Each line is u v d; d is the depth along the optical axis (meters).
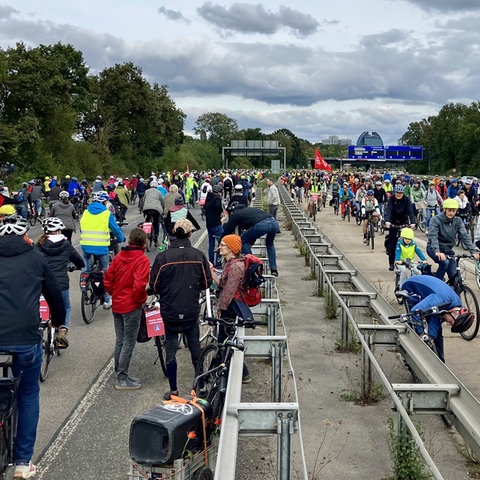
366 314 10.69
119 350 7.61
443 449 5.70
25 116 53.97
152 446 4.62
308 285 13.52
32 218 28.38
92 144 75.12
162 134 93.12
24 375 4.96
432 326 7.30
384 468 5.26
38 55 56.31
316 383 7.35
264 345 6.66
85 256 11.21
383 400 6.80
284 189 49.19
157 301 7.70
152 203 18.83
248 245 12.20
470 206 21.92
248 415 4.76
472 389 7.41
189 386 7.58
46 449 5.86
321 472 5.18
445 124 135.38
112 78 81.69
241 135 170.62
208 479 4.90
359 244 21.75
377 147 133.38
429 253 10.19
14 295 4.79
